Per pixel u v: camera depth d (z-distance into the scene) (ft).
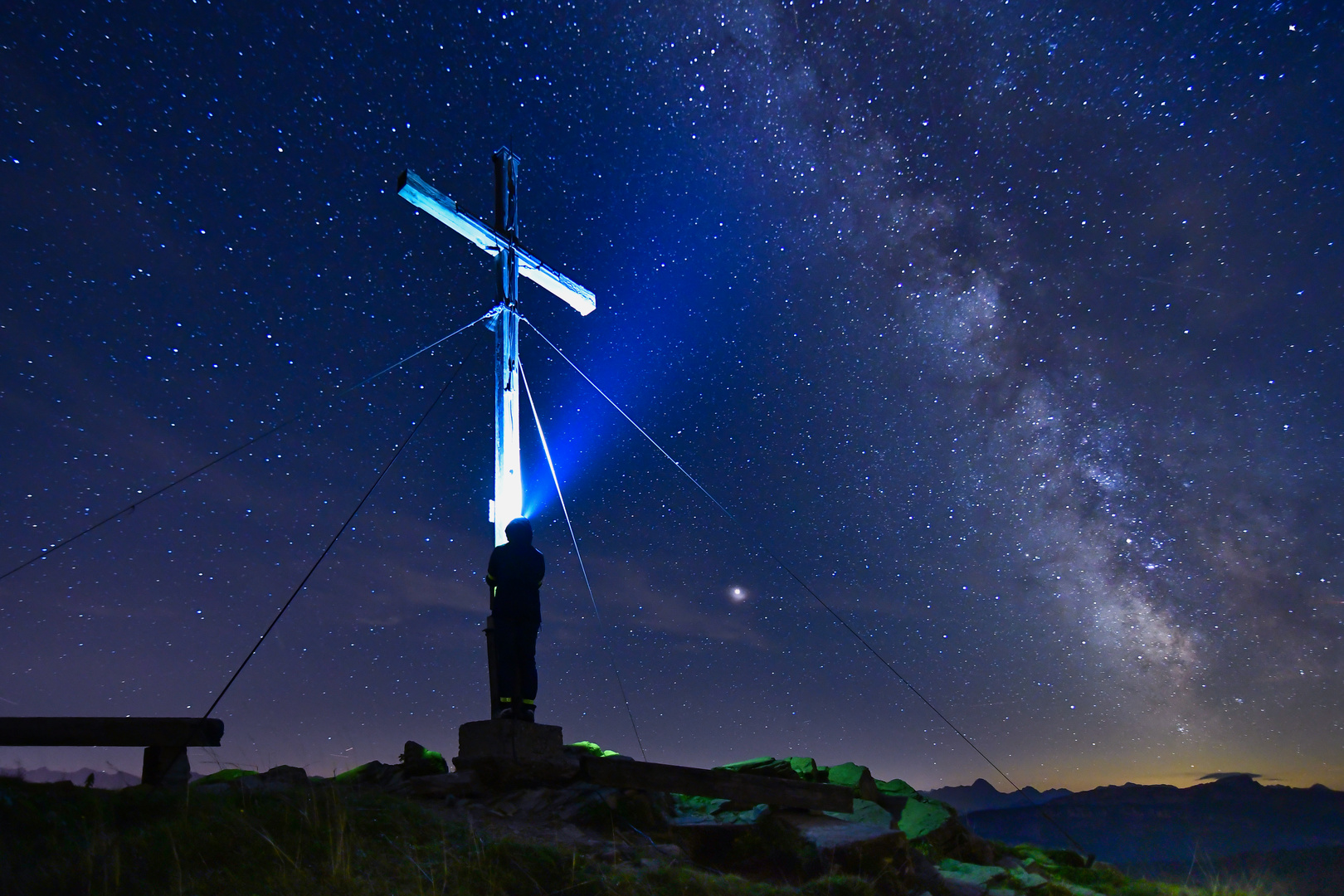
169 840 14.38
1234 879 27.55
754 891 16.47
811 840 20.75
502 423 32.30
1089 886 25.04
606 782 22.41
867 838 20.68
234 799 16.78
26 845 13.94
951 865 24.36
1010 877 23.45
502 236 34.83
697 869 18.20
